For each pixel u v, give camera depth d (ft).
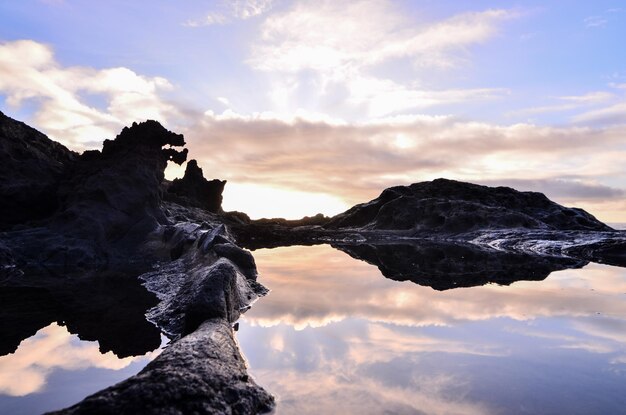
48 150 86.02
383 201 160.76
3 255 53.42
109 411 11.93
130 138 81.05
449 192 153.58
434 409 15.78
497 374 19.56
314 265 69.26
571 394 17.20
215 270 31.83
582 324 29.30
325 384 18.38
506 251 89.10
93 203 67.82
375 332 27.43
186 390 13.87
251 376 18.81
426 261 74.23
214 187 172.86
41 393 17.63
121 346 24.16
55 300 36.14
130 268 56.49
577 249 84.23
